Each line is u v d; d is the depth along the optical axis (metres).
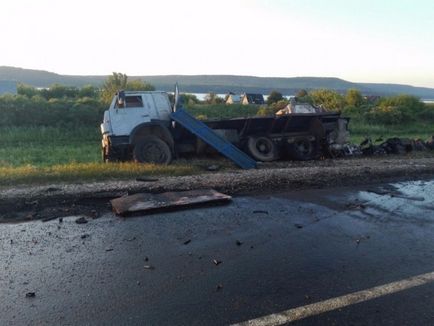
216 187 8.28
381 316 3.48
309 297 3.82
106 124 12.31
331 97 52.59
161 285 4.05
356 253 5.00
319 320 3.41
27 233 5.55
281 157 14.77
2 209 6.61
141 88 49.94
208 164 12.55
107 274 4.29
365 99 54.66
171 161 12.42
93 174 9.30
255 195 7.91
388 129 36.12
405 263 4.70
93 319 3.41
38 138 25.23
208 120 13.84
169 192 7.67
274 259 4.76
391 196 8.16
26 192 7.42
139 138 12.44
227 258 4.78
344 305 3.67
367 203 7.55
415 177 10.30
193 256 4.83
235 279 4.21
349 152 15.68
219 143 12.45
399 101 46.47
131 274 4.30
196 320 3.40
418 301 3.77
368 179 9.77
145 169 10.07
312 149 14.87
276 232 5.76
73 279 4.15
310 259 4.78
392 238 5.60
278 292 3.92
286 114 14.37
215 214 6.57
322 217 6.56
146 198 7.08
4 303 3.65
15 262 4.56
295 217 6.53
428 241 5.50
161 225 5.97
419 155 16.09
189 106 48.94
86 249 4.99
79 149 19.95
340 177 9.71
